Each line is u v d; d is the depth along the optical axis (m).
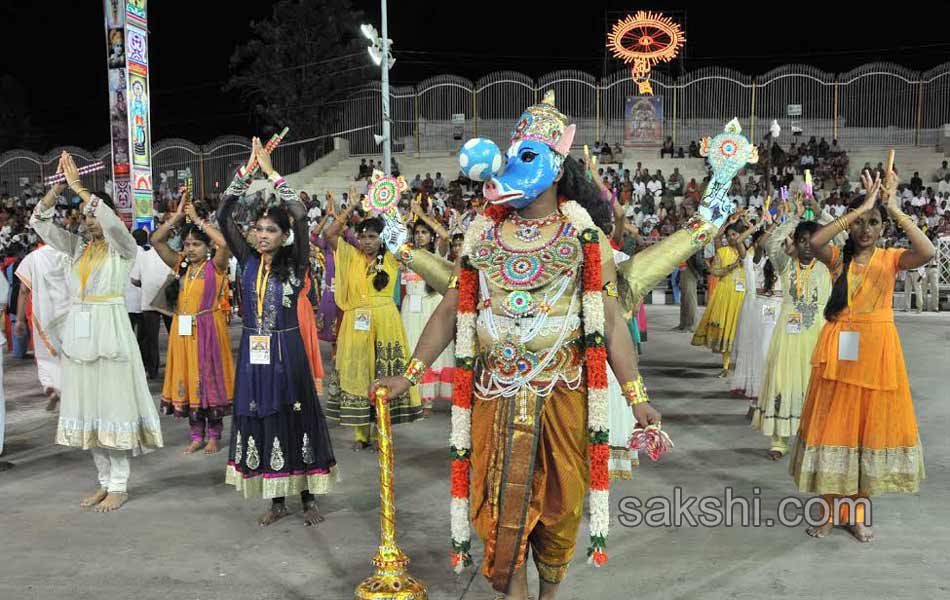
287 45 27.89
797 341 6.03
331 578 4.08
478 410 3.08
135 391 5.27
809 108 26.77
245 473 4.74
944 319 14.44
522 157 3.02
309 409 4.84
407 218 5.52
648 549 4.39
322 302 7.96
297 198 4.87
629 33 27.50
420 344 3.24
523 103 27.55
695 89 27.16
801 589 3.87
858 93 26.55
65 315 6.61
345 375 6.44
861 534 4.47
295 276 4.83
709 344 9.88
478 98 27.70
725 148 3.11
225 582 4.04
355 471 5.95
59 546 4.52
